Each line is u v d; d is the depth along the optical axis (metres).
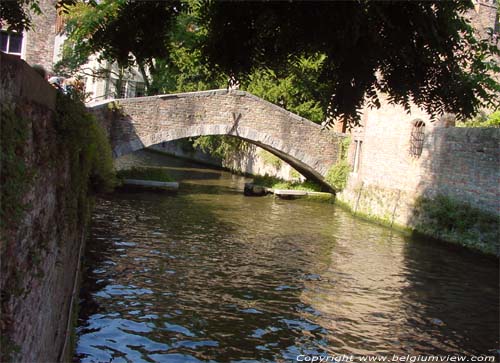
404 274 12.34
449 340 8.55
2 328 2.72
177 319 8.72
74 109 5.64
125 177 23.23
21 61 3.06
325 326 8.88
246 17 6.51
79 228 8.47
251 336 8.27
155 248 13.21
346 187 22.72
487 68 6.55
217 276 11.27
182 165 38.09
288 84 24.91
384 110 19.73
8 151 2.71
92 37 7.55
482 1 17.83
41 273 3.86
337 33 5.91
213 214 18.66
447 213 15.55
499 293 11.14
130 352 7.41
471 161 14.96
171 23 7.32
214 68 7.52
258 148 32.16
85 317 8.48
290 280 11.38
